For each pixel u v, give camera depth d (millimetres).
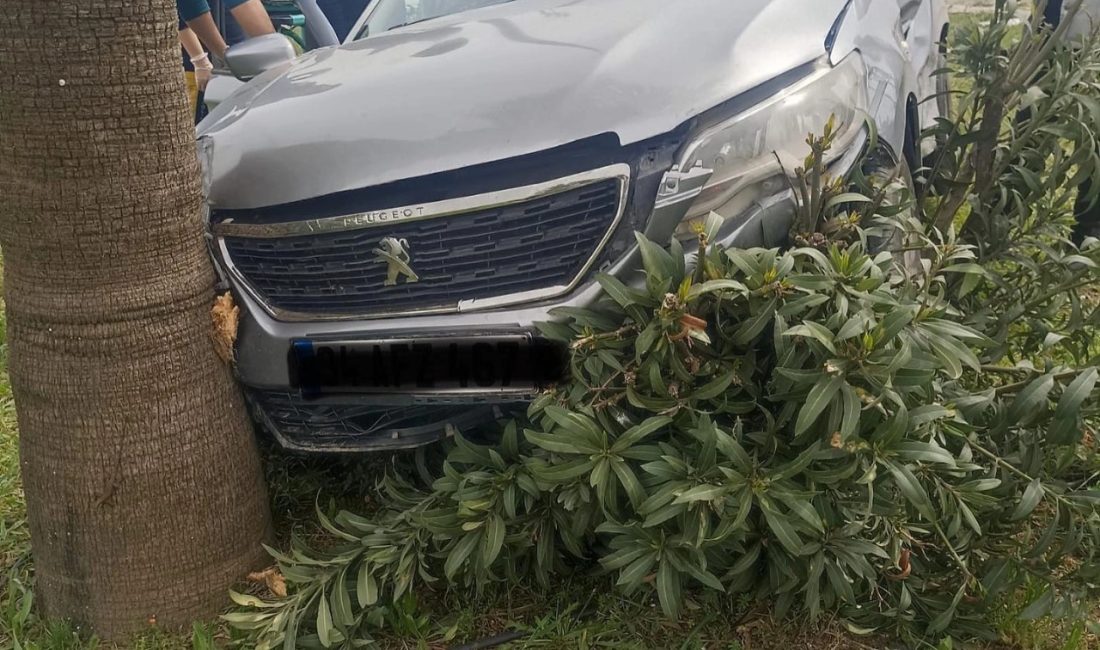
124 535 2355
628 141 2174
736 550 2082
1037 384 2104
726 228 2229
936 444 1972
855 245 2021
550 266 2256
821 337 1843
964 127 3094
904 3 3770
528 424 2373
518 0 3379
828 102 2404
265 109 2662
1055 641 2229
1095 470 2361
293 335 2438
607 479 2006
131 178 2195
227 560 2498
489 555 2084
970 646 2227
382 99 2459
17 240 2213
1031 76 2736
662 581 2010
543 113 2238
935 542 2342
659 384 2014
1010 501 2229
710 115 2217
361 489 2922
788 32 2457
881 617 2256
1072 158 2650
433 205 2264
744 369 2084
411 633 2344
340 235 2359
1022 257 2670
